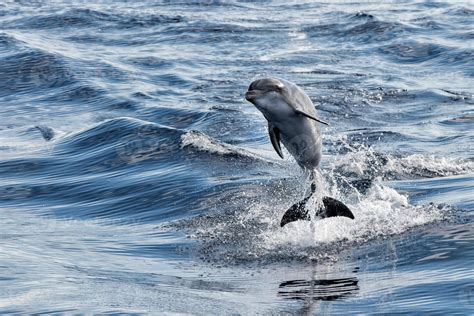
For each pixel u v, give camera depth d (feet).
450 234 128.57
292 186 163.73
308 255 125.70
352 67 321.93
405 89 278.05
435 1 485.56
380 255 122.83
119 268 120.98
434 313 98.73
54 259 124.36
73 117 260.83
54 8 476.13
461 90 279.49
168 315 99.60
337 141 213.66
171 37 393.29
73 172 183.52
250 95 122.62
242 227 141.38
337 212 125.90
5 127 248.32
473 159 189.47
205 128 230.68
